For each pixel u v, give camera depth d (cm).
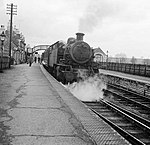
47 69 2759
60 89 1055
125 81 1791
